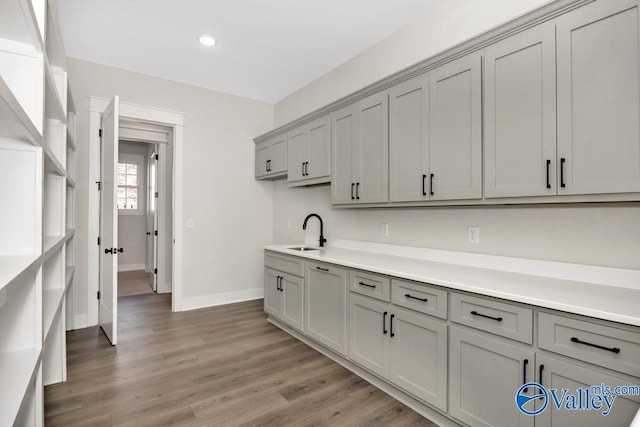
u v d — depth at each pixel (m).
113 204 2.83
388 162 2.46
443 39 2.48
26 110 1.38
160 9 2.53
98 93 3.43
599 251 1.70
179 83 3.91
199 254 4.06
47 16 1.59
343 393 2.15
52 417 1.87
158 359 2.62
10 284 0.88
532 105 1.66
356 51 3.20
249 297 4.44
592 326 1.27
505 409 1.51
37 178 1.43
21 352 1.39
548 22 1.60
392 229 2.86
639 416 0.71
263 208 4.57
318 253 2.95
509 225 2.05
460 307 1.71
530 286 1.64
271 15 2.61
